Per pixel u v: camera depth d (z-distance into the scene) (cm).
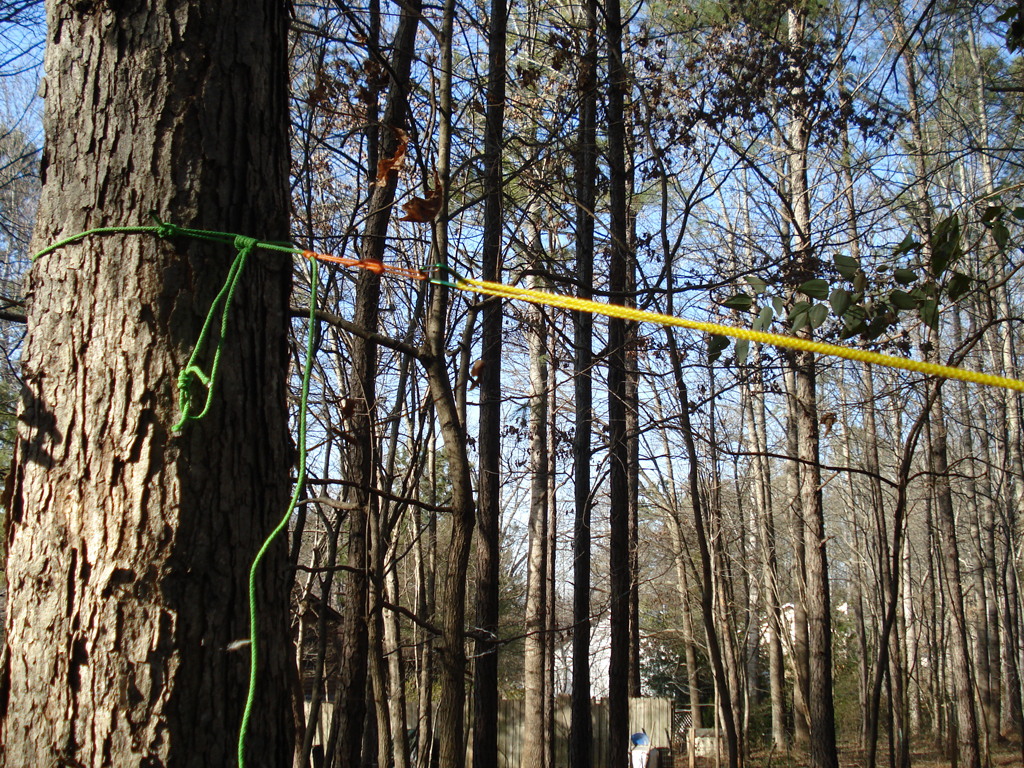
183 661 189
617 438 861
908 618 2555
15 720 188
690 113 670
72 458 196
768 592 1652
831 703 1116
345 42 463
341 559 935
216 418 203
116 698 184
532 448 1308
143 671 185
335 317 322
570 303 181
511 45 812
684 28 827
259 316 220
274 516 216
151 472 194
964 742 1573
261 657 204
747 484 1769
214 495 200
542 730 1150
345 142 597
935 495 1609
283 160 237
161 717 184
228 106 220
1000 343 1742
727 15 779
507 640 477
